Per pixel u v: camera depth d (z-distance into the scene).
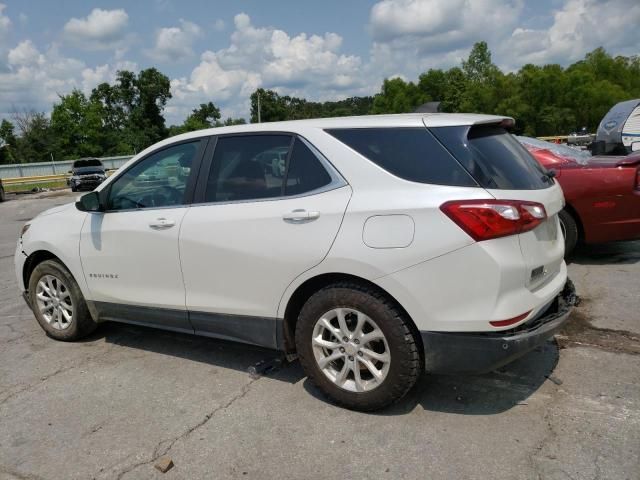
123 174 4.25
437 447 2.88
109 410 3.49
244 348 4.42
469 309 2.86
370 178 3.13
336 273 3.20
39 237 4.70
